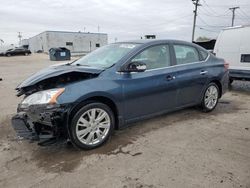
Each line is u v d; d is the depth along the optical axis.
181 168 3.16
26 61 31.22
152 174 3.03
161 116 5.25
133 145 3.85
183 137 4.15
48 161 3.40
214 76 5.40
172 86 4.57
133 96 4.03
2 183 2.91
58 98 3.35
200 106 5.48
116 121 4.01
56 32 61.69
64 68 4.04
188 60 5.00
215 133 4.33
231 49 7.73
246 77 7.43
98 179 2.96
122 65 3.96
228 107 6.08
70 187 2.82
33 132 3.50
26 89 3.73
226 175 2.99
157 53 4.46
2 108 6.05
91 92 3.55
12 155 3.59
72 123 3.49
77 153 3.61
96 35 68.75
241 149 3.69
